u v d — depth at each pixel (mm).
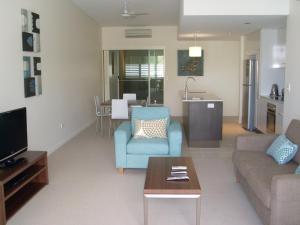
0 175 3199
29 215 3357
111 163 5238
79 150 6129
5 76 4188
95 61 9852
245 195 3842
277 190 2633
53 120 6066
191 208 3510
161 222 3203
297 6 4785
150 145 4535
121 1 7082
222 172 4742
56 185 4211
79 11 7891
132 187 4148
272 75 7367
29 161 3689
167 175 3240
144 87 10930
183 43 10609
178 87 10828
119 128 4770
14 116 3619
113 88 11016
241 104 9055
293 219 2652
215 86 10773
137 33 10625
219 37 9383
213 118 6266
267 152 3957
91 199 3766
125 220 3242
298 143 3615
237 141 4195
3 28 4137
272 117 6578
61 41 6527
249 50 8328
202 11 5449
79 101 7984
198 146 6387
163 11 8078
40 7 5398
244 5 5395
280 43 7082
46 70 5684
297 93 4730
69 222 3203
